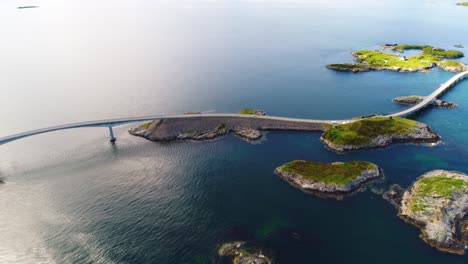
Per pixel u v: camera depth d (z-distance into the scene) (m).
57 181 129.75
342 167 130.25
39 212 111.94
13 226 105.75
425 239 97.19
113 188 124.31
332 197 117.69
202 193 120.62
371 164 132.62
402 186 122.12
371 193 118.88
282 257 91.75
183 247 95.62
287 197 118.25
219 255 92.56
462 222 101.25
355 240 98.06
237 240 98.12
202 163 141.25
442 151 147.50
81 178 131.50
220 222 105.69
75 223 106.06
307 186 122.25
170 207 112.94
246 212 110.38
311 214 109.44
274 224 104.69
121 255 93.06
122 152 152.50
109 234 100.94
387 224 104.00
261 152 149.75
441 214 102.75
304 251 94.06
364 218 107.00
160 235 100.19
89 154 151.25
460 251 92.19
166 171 135.62
